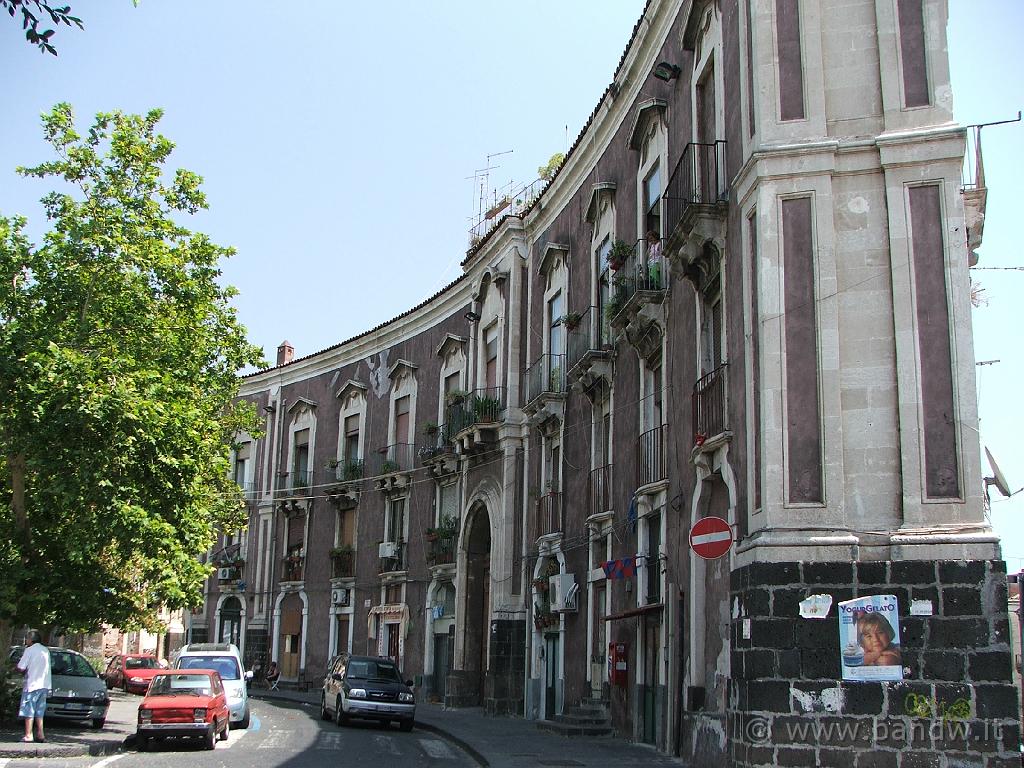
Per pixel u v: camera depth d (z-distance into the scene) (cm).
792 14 1405
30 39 821
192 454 1894
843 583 1215
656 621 1928
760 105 1380
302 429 4472
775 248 1328
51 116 2016
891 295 1292
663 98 2073
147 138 2098
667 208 1809
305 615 4188
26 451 1781
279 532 4475
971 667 1172
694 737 1562
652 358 2033
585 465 2447
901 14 1370
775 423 1280
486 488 3086
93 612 1997
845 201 1329
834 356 1282
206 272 2134
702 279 1700
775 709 1197
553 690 2591
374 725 2533
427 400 3672
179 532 1953
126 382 1788
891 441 1256
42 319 1886
